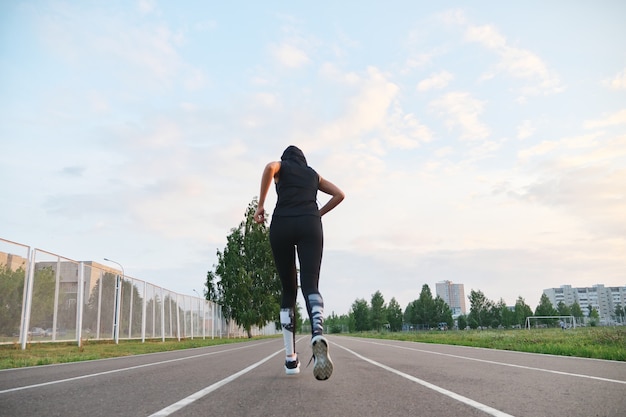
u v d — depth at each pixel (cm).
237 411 284
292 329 486
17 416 270
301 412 281
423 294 11962
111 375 532
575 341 1661
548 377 497
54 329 1574
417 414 275
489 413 279
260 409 291
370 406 303
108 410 288
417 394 361
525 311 11600
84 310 1850
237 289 5306
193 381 454
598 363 712
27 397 349
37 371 621
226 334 5344
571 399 336
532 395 356
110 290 2111
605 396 350
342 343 1956
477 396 351
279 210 399
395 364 698
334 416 268
